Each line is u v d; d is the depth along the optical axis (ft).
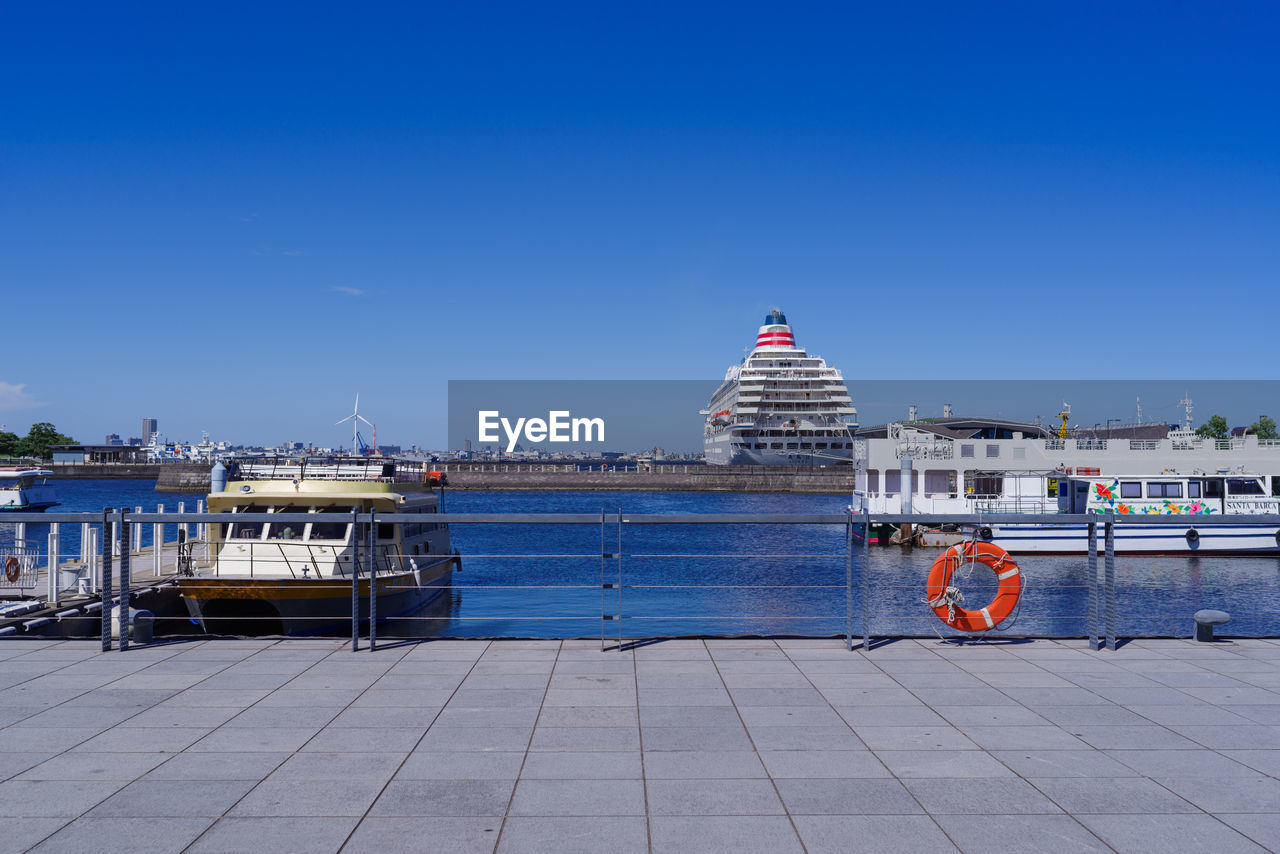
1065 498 143.95
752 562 155.63
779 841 18.24
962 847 17.99
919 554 156.76
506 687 30.37
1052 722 26.58
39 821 19.04
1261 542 137.28
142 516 36.32
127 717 26.71
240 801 20.21
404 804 20.08
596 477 436.76
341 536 73.46
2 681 30.96
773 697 29.25
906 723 26.40
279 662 33.91
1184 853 17.76
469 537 227.61
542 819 19.27
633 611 95.55
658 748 24.04
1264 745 24.49
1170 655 35.58
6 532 201.57
